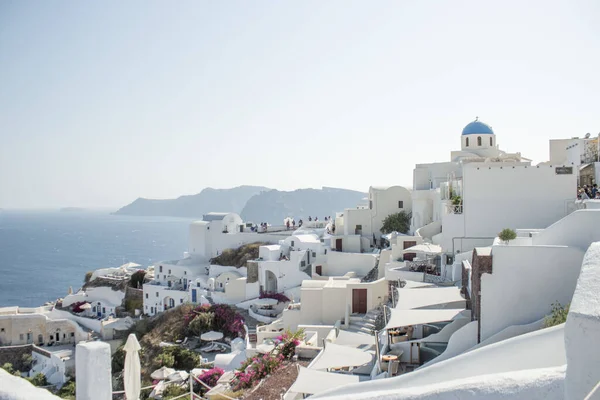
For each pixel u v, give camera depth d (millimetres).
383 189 66875
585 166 41438
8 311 72500
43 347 66375
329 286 40156
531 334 12781
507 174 32062
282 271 57375
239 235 77438
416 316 21375
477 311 19391
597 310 7773
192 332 54688
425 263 38875
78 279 174875
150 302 71625
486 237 32469
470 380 8969
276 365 28422
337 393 14523
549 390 8375
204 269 74125
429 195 57188
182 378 38250
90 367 10250
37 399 8469
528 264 18484
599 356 7566
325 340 29656
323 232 75312
